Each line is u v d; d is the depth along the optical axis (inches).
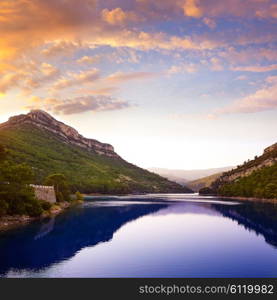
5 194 2677.2
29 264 1467.8
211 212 3932.1
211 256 1670.8
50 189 4347.9
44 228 2459.4
